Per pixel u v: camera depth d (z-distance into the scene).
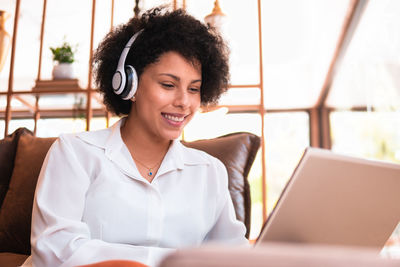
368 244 0.79
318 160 0.66
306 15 4.40
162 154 1.15
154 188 1.04
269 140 6.68
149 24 1.11
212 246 0.28
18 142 1.64
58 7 4.18
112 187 1.02
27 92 2.53
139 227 1.01
